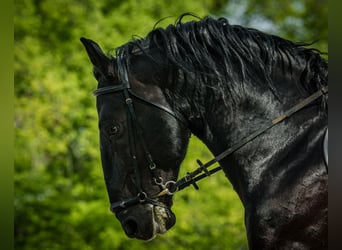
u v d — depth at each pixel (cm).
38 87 1853
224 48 591
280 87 580
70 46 1869
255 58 586
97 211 1717
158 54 612
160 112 600
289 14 2652
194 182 611
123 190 609
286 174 554
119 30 1878
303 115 567
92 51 615
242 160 573
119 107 607
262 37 598
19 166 1888
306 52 596
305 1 2703
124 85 607
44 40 1958
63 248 1788
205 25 607
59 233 1806
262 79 582
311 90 579
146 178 603
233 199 1748
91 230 1753
